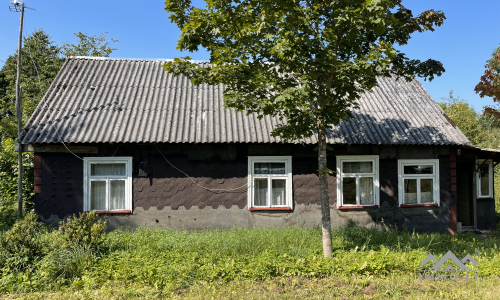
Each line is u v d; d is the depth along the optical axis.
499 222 12.12
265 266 5.97
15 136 15.88
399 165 9.81
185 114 9.60
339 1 5.73
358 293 5.37
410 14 7.25
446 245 8.17
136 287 5.49
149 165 9.02
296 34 6.06
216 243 7.29
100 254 6.57
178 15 6.11
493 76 7.84
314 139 9.05
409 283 5.81
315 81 6.56
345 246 7.58
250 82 6.32
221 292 5.33
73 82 10.27
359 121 9.85
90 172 8.89
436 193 9.96
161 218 9.02
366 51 6.86
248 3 6.07
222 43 6.32
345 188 9.70
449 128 10.03
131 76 11.01
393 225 9.70
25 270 5.92
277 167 9.51
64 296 5.24
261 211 9.30
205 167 9.20
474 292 5.46
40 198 8.61
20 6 10.45
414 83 11.98
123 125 8.89
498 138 24.45
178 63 6.44
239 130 9.12
